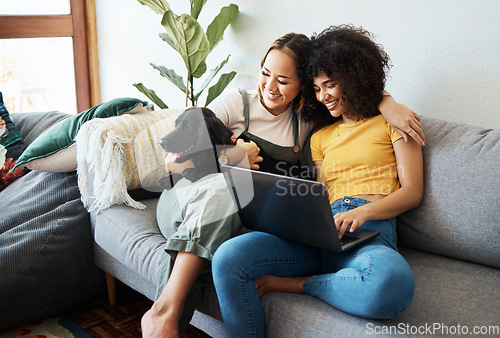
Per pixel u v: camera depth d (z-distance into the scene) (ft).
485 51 5.29
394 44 5.99
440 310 4.03
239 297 4.23
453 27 5.48
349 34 5.12
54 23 9.62
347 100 5.11
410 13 5.77
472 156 4.80
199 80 8.65
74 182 6.38
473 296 4.22
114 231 5.57
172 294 4.37
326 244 4.21
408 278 3.84
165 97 9.26
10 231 5.83
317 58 5.03
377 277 3.84
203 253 4.44
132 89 9.91
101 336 5.76
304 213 4.08
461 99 5.57
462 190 4.78
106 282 6.52
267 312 4.33
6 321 5.67
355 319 3.96
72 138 6.24
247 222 4.70
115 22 9.82
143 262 5.12
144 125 5.98
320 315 4.05
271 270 4.42
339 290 4.06
